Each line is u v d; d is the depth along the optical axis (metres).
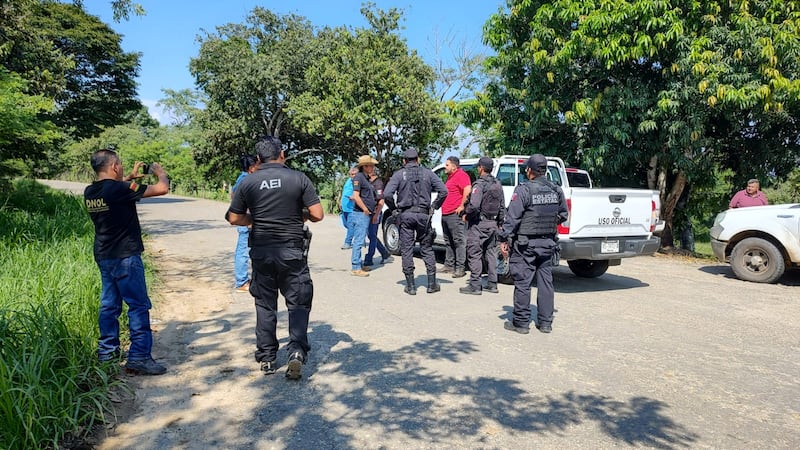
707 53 10.23
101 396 3.38
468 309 6.27
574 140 12.88
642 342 5.13
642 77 11.61
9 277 5.55
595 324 5.76
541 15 11.48
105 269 4.02
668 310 6.48
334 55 24.97
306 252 4.15
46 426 3.01
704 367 4.46
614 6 10.55
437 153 27.14
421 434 3.25
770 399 3.84
